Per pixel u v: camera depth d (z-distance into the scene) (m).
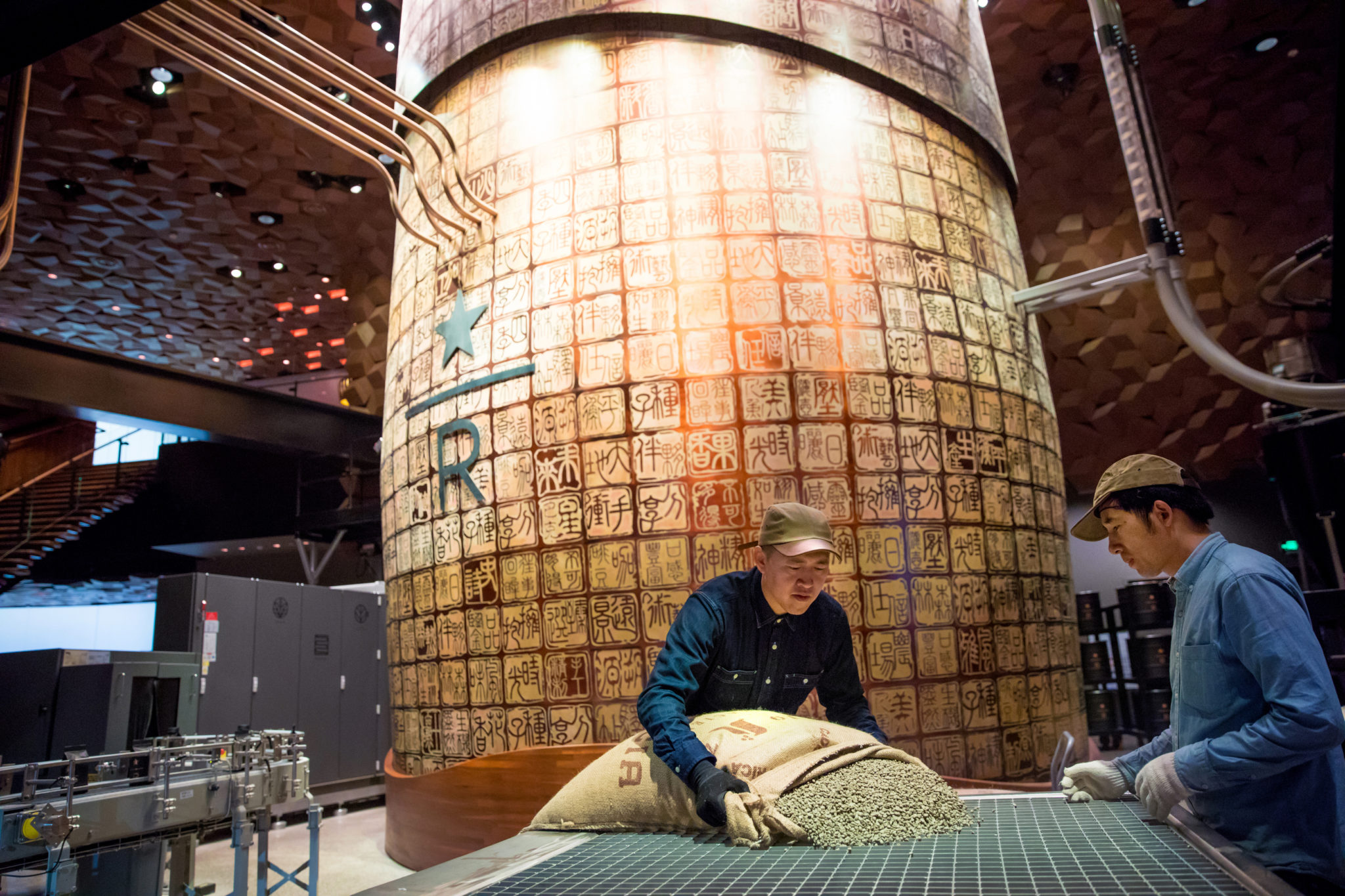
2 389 8.84
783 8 4.81
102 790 3.01
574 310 4.44
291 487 15.11
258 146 10.41
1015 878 1.12
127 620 19.48
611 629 4.07
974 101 5.37
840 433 4.18
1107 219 10.04
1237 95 9.18
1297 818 1.52
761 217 4.43
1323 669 1.44
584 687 4.07
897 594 4.09
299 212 11.72
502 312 4.65
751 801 1.49
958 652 4.15
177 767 3.55
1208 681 1.60
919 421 4.35
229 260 12.85
